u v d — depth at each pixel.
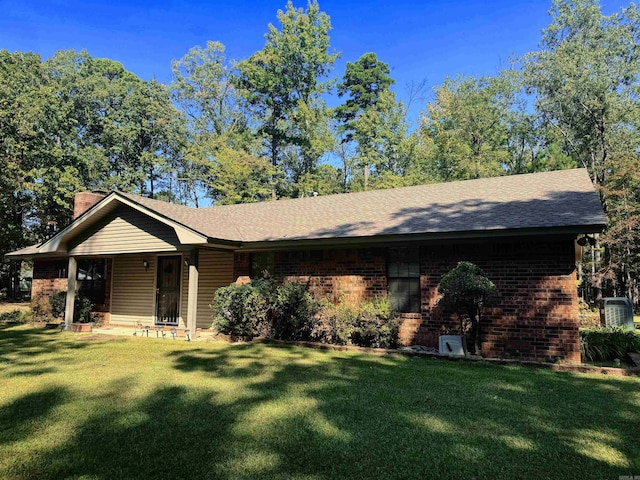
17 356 7.83
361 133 33.44
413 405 4.78
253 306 9.66
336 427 4.12
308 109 34.16
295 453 3.55
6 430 4.09
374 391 5.34
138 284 13.49
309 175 33.56
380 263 9.62
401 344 9.04
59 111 27.66
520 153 30.58
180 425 4.20
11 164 23.52
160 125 33.47
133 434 3.98
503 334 8.07
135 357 7.71
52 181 26.16
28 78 27.12
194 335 10.09
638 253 20.05
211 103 37.47
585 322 13.09
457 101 29.19
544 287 7.85
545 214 8.02
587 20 26.25
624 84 24.84
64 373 6.41
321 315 9.29
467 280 7.28
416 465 3.33
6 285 29.05
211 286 12.41
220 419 4.36
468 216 8.96
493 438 3.84
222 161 29.47
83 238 12.17
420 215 9.81
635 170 19.55
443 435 3.92
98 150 31.23
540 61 26.03
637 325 14.03
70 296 12.27
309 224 11.05
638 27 25.06
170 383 5.80
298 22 36.19
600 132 23.69
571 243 7.73
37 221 28.81
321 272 10.27
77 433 4.02
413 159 31.34
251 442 3.78
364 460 3.42
